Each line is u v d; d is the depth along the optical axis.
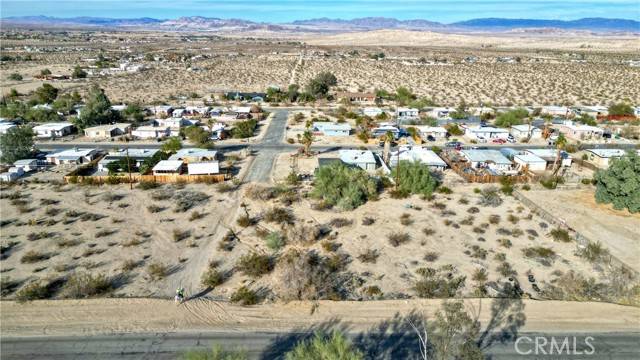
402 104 146.50
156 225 60.72
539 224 61.69
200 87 180.12
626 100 154.25
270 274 49.16
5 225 59.53
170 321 40.91
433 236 58.19
